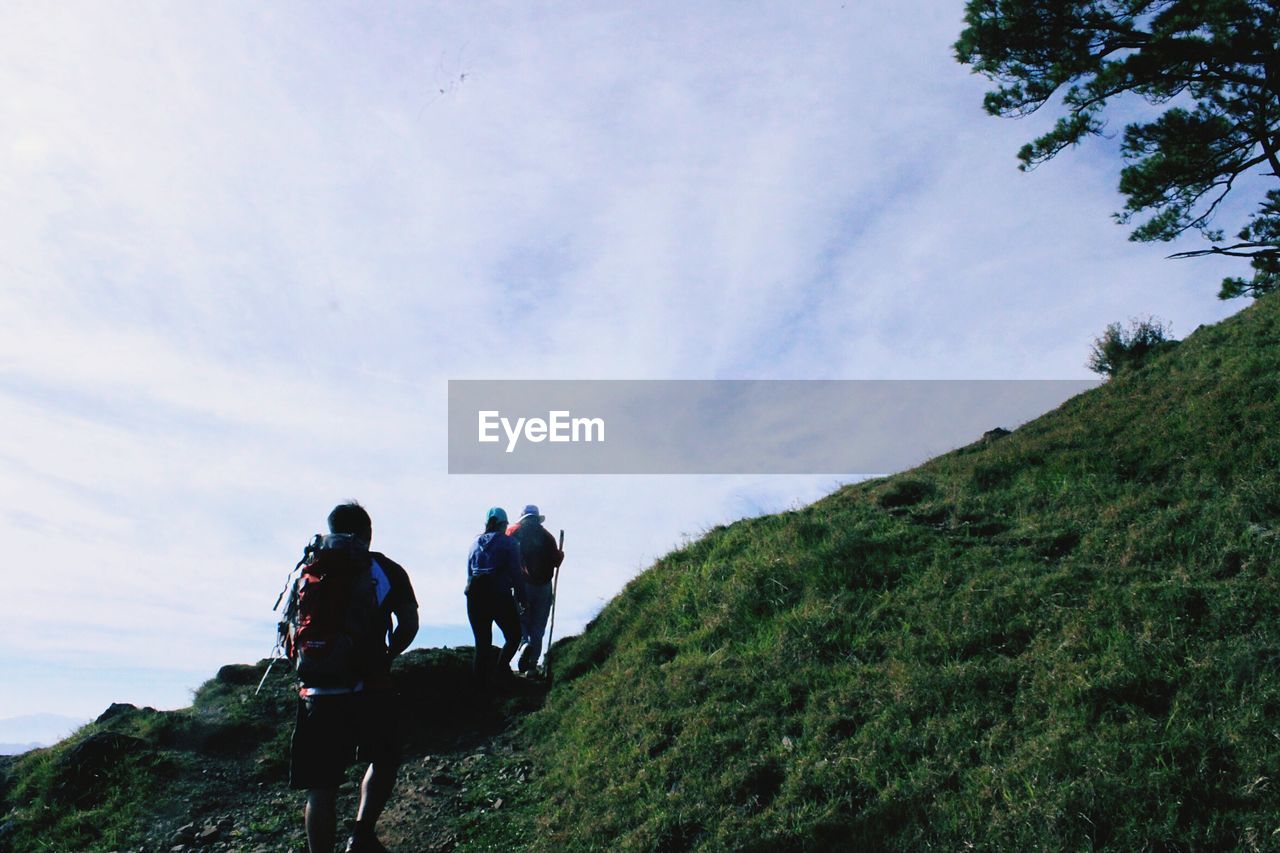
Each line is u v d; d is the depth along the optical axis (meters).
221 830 6.63
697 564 10.01
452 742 8.09
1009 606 6.61
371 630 5.18
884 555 8.23
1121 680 5.18
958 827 4.57
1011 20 17.52
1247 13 16.44
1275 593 5.69
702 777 5.84
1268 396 8.80
